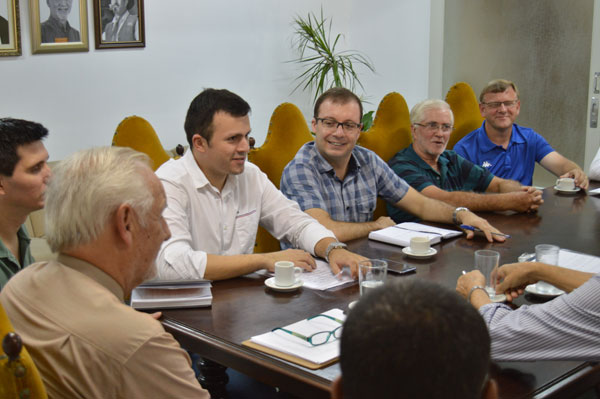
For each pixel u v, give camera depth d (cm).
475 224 262
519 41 545
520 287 182
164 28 486
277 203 252
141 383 117
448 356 62
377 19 607
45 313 118
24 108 419
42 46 420
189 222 230
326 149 291
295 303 183
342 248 222
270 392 268
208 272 200
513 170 412
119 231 120
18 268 192
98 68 453
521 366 143
